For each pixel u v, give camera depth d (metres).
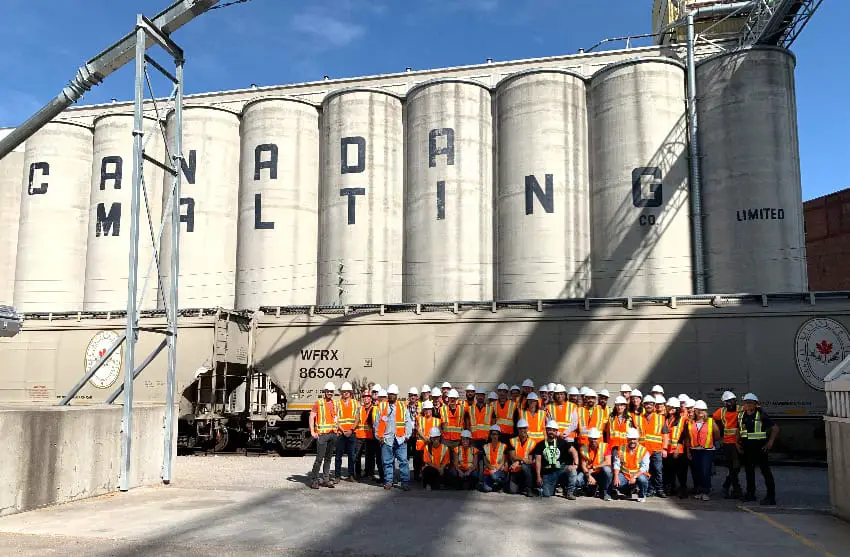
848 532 9.03
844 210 48.12
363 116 36.62
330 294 35.38
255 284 36.16
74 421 11.27
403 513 10.25
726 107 33.12
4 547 7.89
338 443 13.66
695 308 19.55
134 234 12.95
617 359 19.73
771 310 19.08
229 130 38.94
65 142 41.50
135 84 13.37
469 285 33.88
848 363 10.45
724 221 32.28
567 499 11.70
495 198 35.44
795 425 18.64
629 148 33.38
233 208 38.41
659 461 12.06
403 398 21.05
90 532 8.72
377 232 35.59
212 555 7.56
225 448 22.92
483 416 12.96
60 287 40.16
